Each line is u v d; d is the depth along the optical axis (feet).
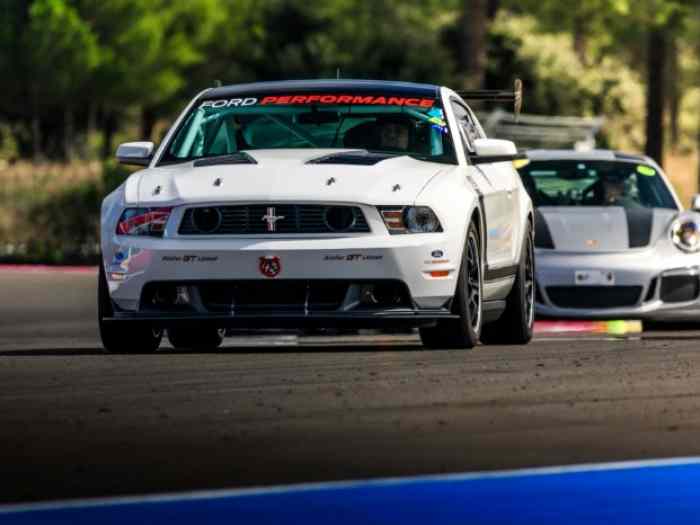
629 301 169.99
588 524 56.49
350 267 114.21
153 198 117.50
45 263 342.23
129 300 117.70
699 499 60.75
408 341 156.04
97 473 66.18
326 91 130.21
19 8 635.66
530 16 611.47
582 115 614.75
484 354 115.85
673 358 110.93
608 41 510.58
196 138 127.54
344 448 72.02
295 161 120.57
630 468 66.64
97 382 98.07
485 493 61.57
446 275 116.37
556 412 83.15
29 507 58.65
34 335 175.22
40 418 82.12
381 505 59.31
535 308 171.22
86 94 646.74
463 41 441.27
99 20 651.66
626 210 177.58
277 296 115.14
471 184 122.72
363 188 115.96
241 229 115.55
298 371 103.35
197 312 115.96
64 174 401.29
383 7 627.46
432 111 128.67
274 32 556.10
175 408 85.46
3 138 648.79
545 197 181.06
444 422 79.61
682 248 171.83
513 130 479.82
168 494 61.21
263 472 66.23
